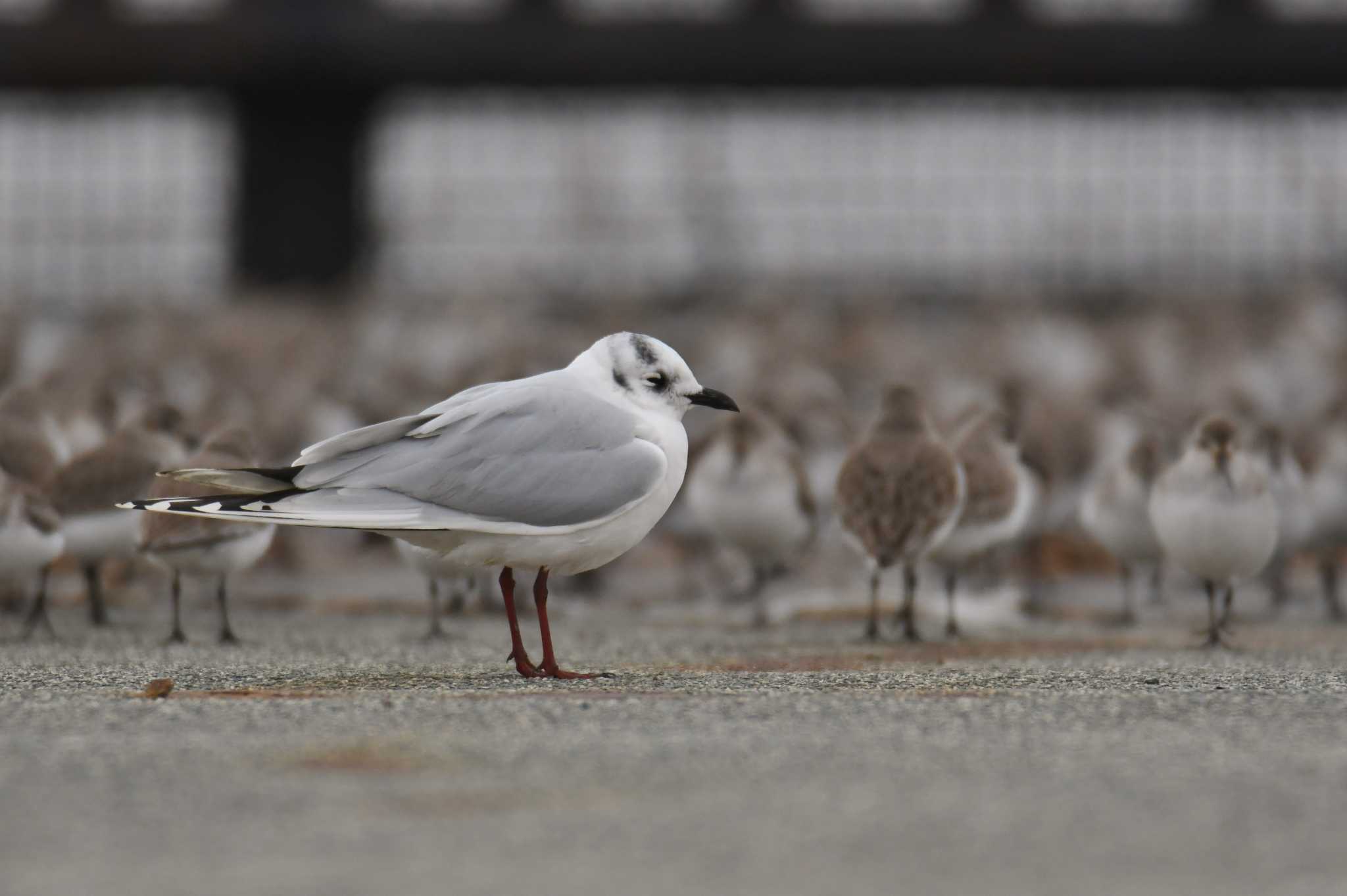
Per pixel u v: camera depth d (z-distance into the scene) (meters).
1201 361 36.09
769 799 6.43
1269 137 58.28
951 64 48.28
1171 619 16.92
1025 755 7.18
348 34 47.00
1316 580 21.06
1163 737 7.61
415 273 57.81
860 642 13.64
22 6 48.62
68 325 49.97
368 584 20.06
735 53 47.66
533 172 58.62
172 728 7.77
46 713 8.18
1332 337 42.59
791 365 31.42
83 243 60.16
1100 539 16.66
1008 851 5.75
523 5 47.69
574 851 5.77
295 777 6.76
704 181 58.97
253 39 47.03
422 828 6.03
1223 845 5.83
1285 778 6.76
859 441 15.38
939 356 39.09
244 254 52.72
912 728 7.80
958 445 15.66
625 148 58.75
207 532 13.05
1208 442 13.27
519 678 9.98
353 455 10.08
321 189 52.59
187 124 60.00
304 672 10.36
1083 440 22.11
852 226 59.81
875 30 47.94
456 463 9.98
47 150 59.88
